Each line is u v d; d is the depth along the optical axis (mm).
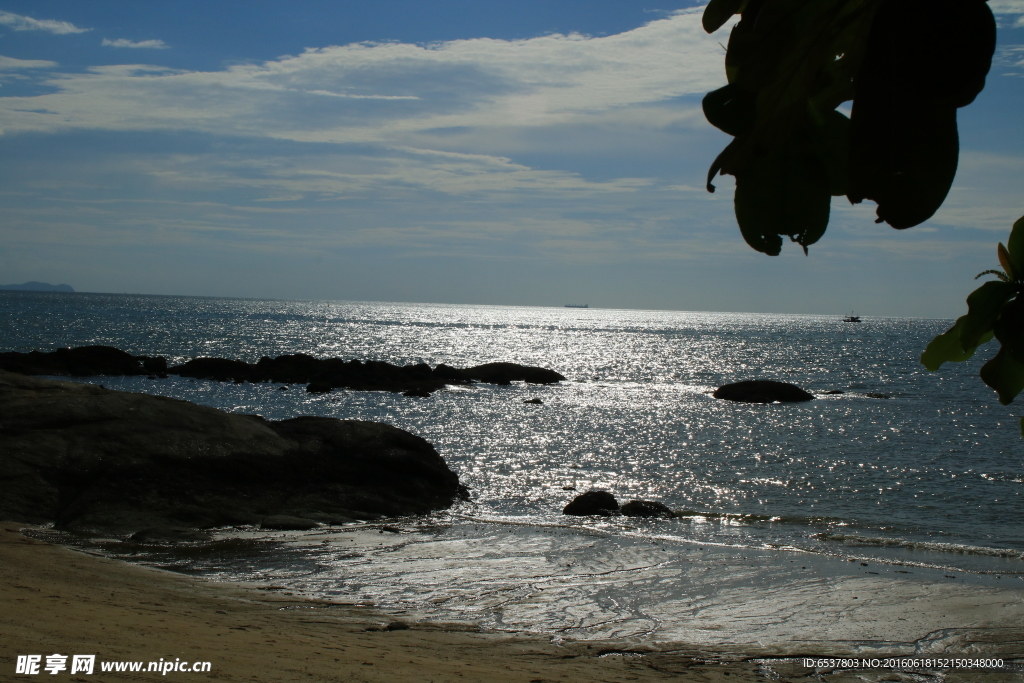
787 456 26219
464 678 6660
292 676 5688
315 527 14836
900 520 17078
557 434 30594
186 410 17234
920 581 12211
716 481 21734
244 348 80438
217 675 5250
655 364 77000
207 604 9320
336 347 88188
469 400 42562
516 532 15133
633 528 15945
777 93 1057
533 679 7121
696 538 15094
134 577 10430
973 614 10594
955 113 903
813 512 17875
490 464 23922
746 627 9953
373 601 10555
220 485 15383
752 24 1019
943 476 22844
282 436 17578
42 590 8188
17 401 16453
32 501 13688
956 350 1208
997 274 1172
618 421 35062
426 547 13727
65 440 15188
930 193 925
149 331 100625
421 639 8656
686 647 9102
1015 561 13688
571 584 11727
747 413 39156
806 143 1084
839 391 51875
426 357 78562
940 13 872
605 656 8602
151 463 15109
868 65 918
